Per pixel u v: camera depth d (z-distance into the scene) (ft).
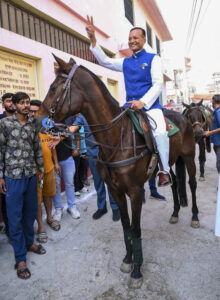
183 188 10.56
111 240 9.77
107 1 23.80
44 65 15.06
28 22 14.42
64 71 6.54
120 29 27.04
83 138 6.98
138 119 7.37
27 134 8.01
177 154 9.70
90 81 6.59
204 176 17.92
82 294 6.91
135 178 7.07
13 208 7.79
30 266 8.33
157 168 8.48
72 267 8.16
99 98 6.66
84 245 9.50
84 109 6.72
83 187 16.47
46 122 6.38
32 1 13.85
